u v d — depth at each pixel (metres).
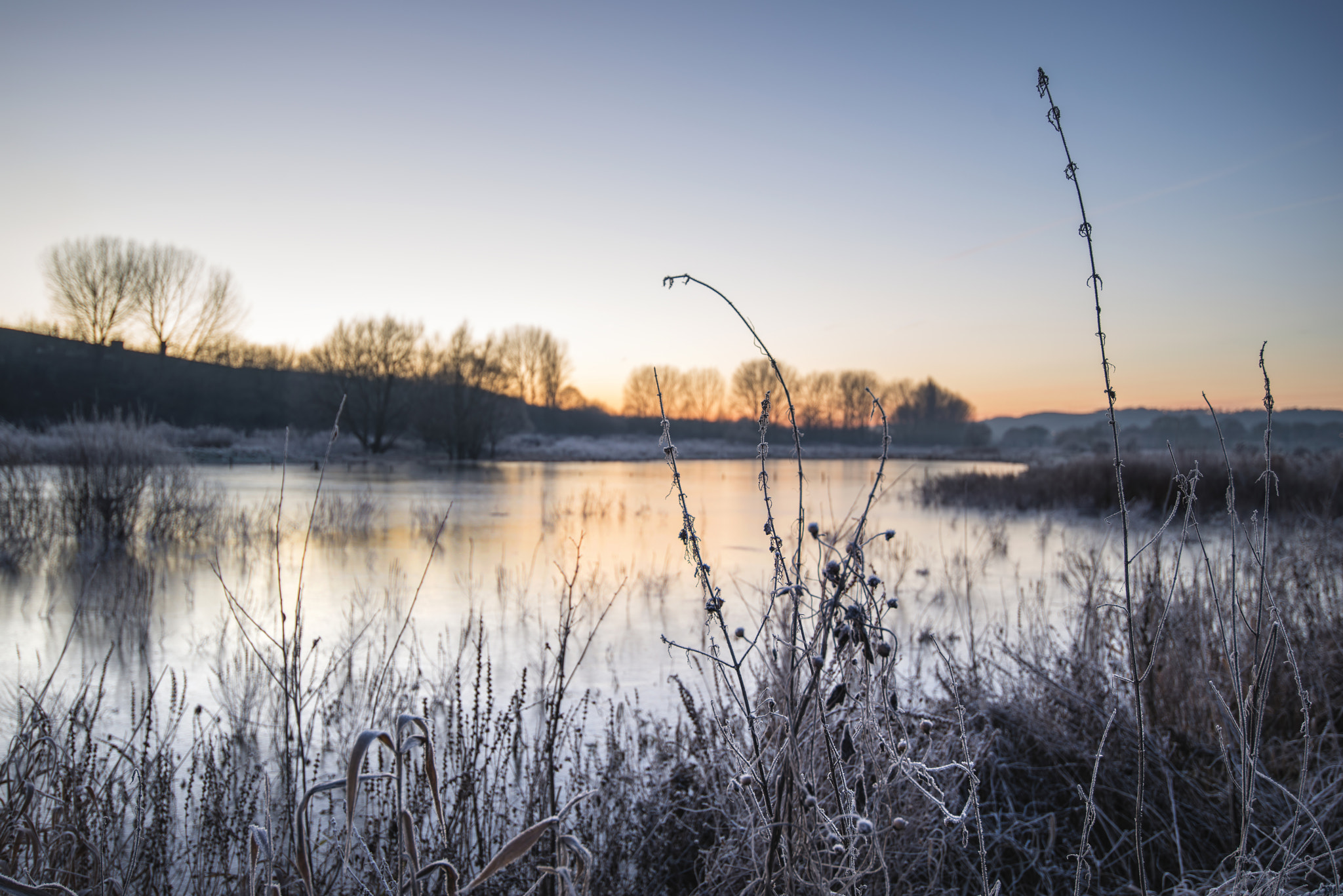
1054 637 5.57
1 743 4.15
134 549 12.40
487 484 28.16
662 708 5.04
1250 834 3.09
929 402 105.75
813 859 2.10
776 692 2.44
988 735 3.43
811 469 41.91
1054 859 3.13
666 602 8.84
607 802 3.24
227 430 43.78
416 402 48.41
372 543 13.59
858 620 1.90
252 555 12.08
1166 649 4.05
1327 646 4.48
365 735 1.42
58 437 16.08
